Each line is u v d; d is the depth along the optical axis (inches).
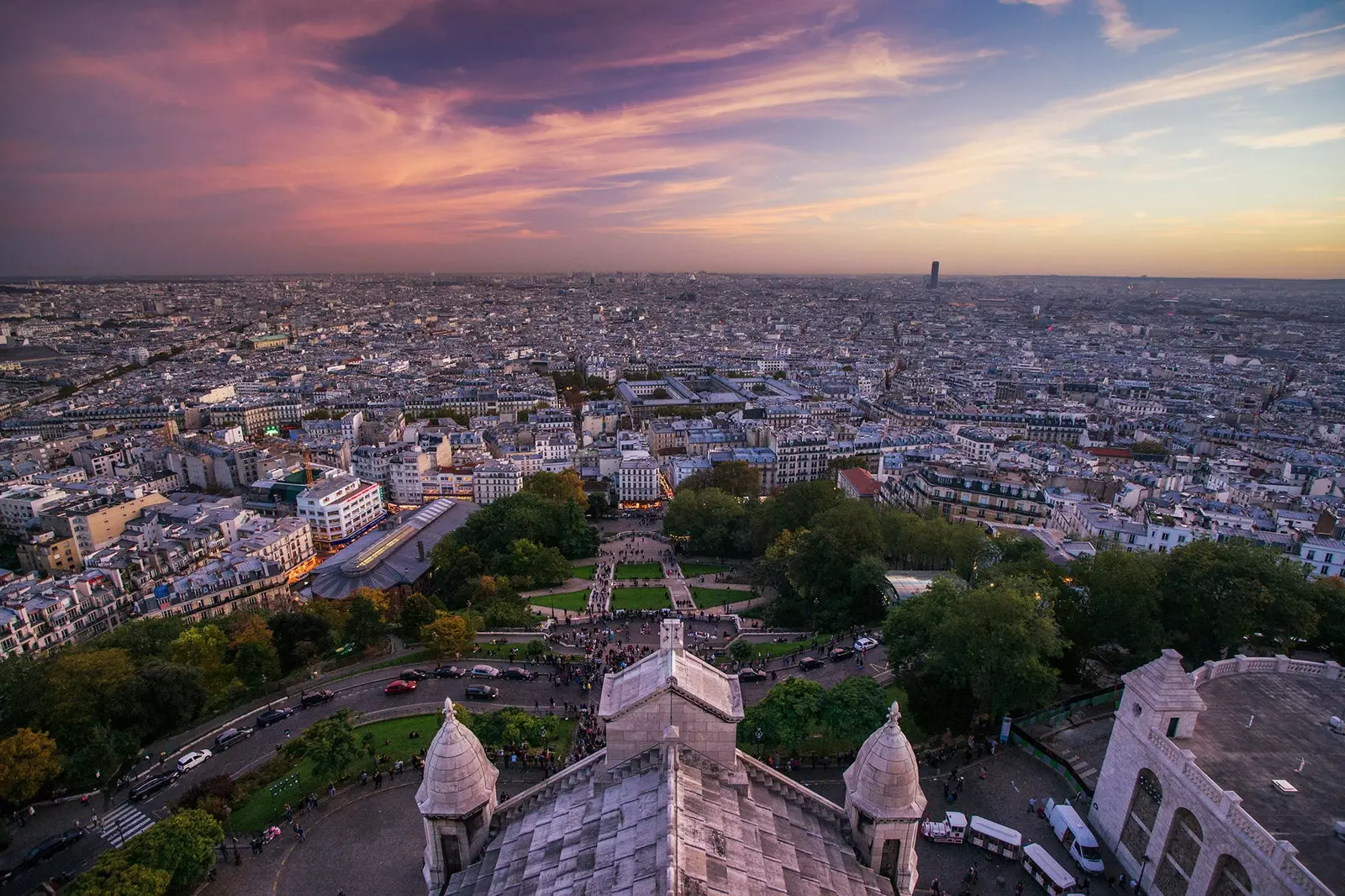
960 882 5177.2
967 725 6801.2
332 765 6274.6
